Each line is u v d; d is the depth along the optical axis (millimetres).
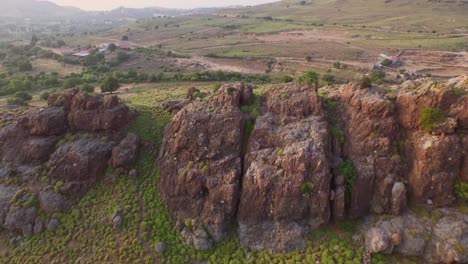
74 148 58312
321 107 53250
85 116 61250
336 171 48594
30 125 60562
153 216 52188
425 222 44812
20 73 166875
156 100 82312
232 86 58812
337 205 46969
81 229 51844
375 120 50000
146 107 70438
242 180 50188
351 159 49781
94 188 56438
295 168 47500
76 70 172625
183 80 129625
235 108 55312
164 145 59562
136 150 59625
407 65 154375
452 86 48281
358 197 47688
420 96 48094
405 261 43531
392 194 46500
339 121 53750
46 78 142625
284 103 54656
